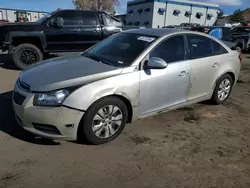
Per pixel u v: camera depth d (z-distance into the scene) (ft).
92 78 10.45
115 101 10.87
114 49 13.21
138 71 11.50
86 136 10.56
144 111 12.17
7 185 8.35
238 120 14.60
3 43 25.09
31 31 25.23
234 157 10.70
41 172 9.10
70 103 9.77
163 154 10.62
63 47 26.91
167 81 12.50
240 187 8.89
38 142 10.98
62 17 26.37
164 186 8.73
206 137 12.33
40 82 10.21
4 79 21.43
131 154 10.51
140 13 145.48
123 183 8.78
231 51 16.51
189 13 143.74
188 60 13.61
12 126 12.26
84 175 9.07
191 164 10.04
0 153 10.05
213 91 15.85
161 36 12.89
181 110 15.60
